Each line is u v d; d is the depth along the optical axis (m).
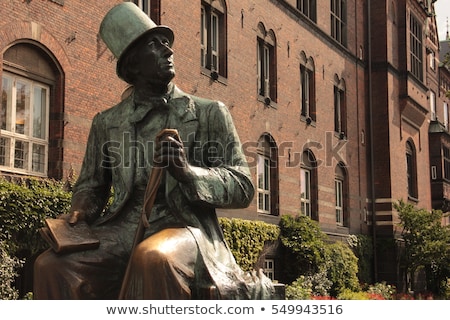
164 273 3.30
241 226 21.02
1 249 11.69
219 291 3.45
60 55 14.10
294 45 26.73
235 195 3.81
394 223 33.25
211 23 21.28
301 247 23.72
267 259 23.23
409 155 37.72
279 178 24.66
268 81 24.91
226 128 4.00
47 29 13.78
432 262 31.88
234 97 21.95
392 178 33.72
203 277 3.52
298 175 26.23
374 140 33.88
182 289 3.31
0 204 11.85
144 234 3.74
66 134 14.16
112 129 4.05
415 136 38.00
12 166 13.13
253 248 21.64
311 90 28.42
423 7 39.09
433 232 31.50
